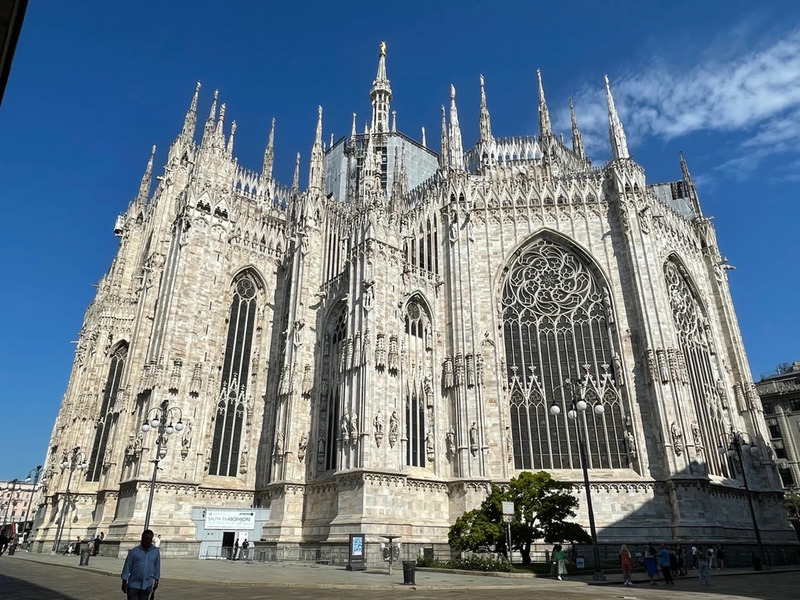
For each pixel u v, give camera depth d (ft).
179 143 229.25
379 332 144.46
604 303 163.84
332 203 203.10
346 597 62.18
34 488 301.22
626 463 145.69
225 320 181.98
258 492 166.71
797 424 311.68
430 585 78.48
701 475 136.46
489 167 191.01
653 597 64.64
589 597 63.87
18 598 55.01
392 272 154.71
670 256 179.93
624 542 134.41
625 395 150.41
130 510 143.33
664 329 151.23
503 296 169.99
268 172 248.11
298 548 140.36
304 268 181.47
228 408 172.86
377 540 122.52
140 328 183.32
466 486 142.10
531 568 105.29
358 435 133.49
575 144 246.06
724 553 134.10
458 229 172.76
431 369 159.22
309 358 169.58
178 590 69.05
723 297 190.60
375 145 264.72
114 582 77.87
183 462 152.05
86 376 192.34
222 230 186.39
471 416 150.00
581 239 171.01
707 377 173.88
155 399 152.66
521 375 159.43
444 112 207.92
